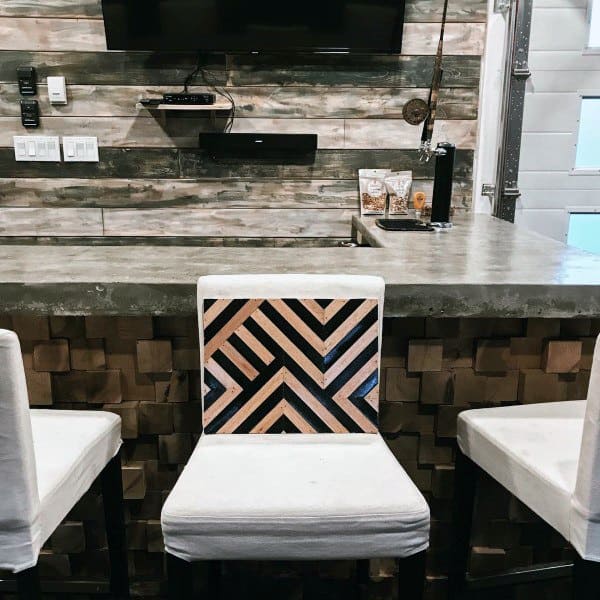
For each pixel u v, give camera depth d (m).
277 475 1.22
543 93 3.13
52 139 3.09
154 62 3.03
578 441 1.31
